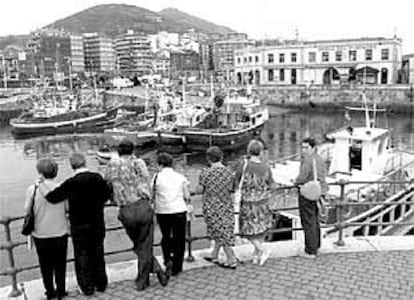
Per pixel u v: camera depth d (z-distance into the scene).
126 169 5.96
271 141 52.59
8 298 6.02
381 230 14.60
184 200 6.41
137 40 187.50
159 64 178.25
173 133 44.91
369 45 88.88
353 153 18.16
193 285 6.17
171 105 55.38
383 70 88.56
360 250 7.34
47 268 5.77
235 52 109.12
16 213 25.67
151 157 41.06
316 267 6.67
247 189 6.67
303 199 7.01
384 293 5.81
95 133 60.81
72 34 191.88
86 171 5.83
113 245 17.80
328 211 11.48
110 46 192.75
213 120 49.50
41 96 89.19
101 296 5.93
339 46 92.06
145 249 6.06
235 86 98.44
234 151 45.28
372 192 14.56
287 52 97.69
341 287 6.00
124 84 131.88
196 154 43.78
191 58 186.75
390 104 79.19
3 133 64.88
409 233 15.37
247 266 6.77
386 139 18.92
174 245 6.41
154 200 6.36
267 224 6.80
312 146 7.17
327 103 85.88
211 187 6.52
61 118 64.19
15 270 6.12
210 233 6.62
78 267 5.92
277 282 6.18
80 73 168.50
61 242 5.72
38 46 174.62
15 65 169.75
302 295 5.79
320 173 7.05
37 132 62.03
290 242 7.71
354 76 91.75
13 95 104.44
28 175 36.47
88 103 90.75
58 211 5.68
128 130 48.56
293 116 78.50
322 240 7.86
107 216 20.72
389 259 6.95
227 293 5.89
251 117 51.44
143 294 5.95
